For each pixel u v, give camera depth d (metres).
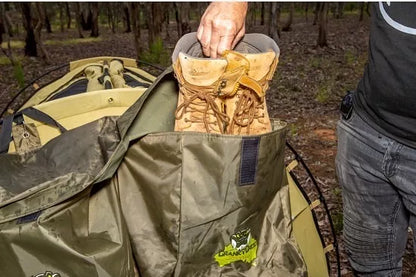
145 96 1.22
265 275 1.22
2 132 1.80
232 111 1.21
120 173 1.25
